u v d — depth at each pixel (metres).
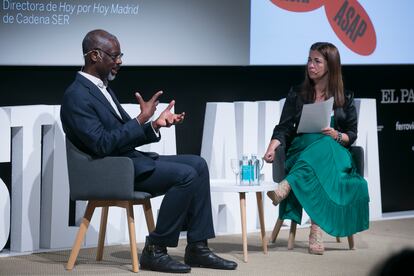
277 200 6.37
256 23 7.77
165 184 5.46
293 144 6.64
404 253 1.46
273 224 7.93
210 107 7.56
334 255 6.40
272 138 6.59
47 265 5.86
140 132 5.38
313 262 6.07
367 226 6.59
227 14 7.59
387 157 8.98
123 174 5.31
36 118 6.37
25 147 6.32
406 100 9.02
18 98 6.69
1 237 6.27
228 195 7.59
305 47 8.09
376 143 8.48
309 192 6.37
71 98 5.39
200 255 5.67
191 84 7.72
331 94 6.65
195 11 7.41
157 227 5.50
